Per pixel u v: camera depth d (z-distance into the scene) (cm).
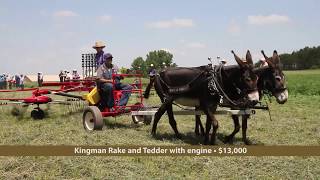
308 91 3794
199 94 1002
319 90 3831
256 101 922
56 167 791
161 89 1121
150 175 749
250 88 924
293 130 1258
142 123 1350
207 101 988
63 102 1559
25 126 1340
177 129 1199
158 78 1130
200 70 1023
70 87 1691
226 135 1155
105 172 754
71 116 1555
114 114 1233
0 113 1709
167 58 7212
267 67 996
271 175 747
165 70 1114
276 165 802
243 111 1007
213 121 976
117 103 1231
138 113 1193
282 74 986
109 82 1229
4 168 794
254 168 793
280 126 1334
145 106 1256
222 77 964
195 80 1006
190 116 1586
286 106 2055
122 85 1262
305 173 753
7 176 742
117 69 1288
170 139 1095
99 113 1191
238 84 951
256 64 1094
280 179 724
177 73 1070
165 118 1536
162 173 763
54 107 1886
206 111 990
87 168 780
